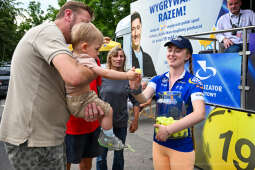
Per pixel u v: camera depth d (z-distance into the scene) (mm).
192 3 4469
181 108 1737
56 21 1543
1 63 18891
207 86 3051
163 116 1762
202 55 3084
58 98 1506
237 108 2580
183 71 1892
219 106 2807
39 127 1438
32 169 1476
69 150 2543
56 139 1510
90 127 2531
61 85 1524
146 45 6273
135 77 1556
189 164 1772
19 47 1453
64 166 1745
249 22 3730
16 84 1446
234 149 2627
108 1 16250
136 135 5059
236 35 3865
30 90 1414
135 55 7020
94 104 1605
